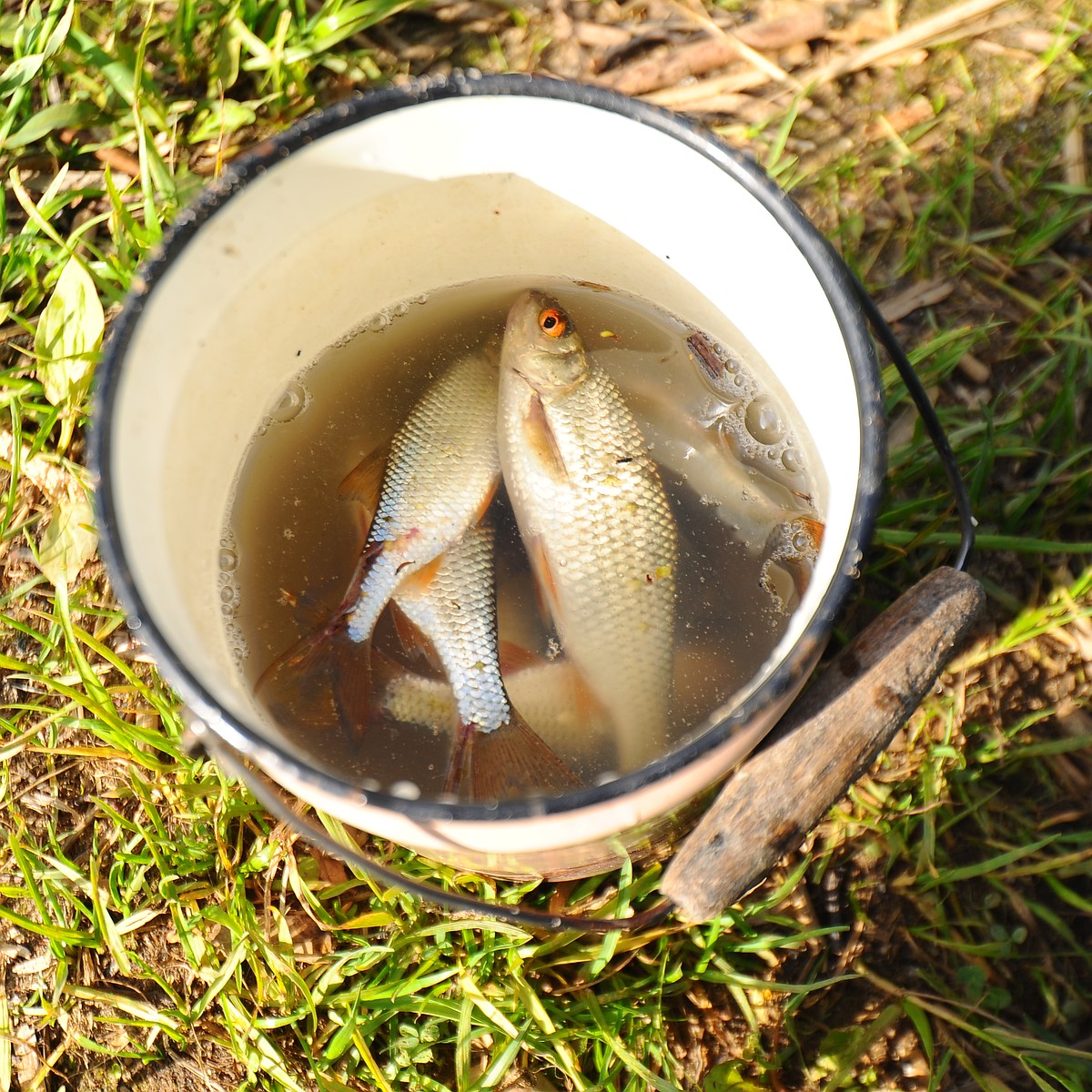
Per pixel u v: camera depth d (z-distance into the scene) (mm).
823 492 575
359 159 558
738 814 534
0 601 697
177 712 654
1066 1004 648
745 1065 633
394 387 660
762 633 594
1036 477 715
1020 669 686
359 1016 629
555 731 586
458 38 790
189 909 655
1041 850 666
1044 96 778
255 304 586
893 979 650
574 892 638
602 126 549
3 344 731
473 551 625
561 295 672
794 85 785
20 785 677
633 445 613
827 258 517
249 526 620
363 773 575
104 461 496
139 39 767
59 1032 646
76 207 753
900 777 667
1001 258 753
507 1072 623
